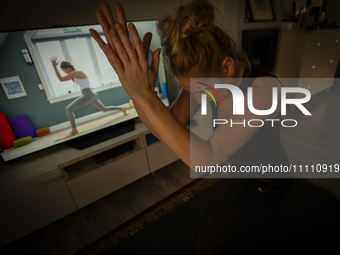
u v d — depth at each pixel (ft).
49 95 5.07
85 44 5.10
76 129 5.62
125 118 6.21
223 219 2.88
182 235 5.08
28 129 5.07
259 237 2.83
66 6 4.10
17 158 5.05
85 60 5.21
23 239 5.37
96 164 5.83
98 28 5.06
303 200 3.06
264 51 9.57
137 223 5.50
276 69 11.25
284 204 2.98
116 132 6.07
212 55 1.67
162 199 6.22
